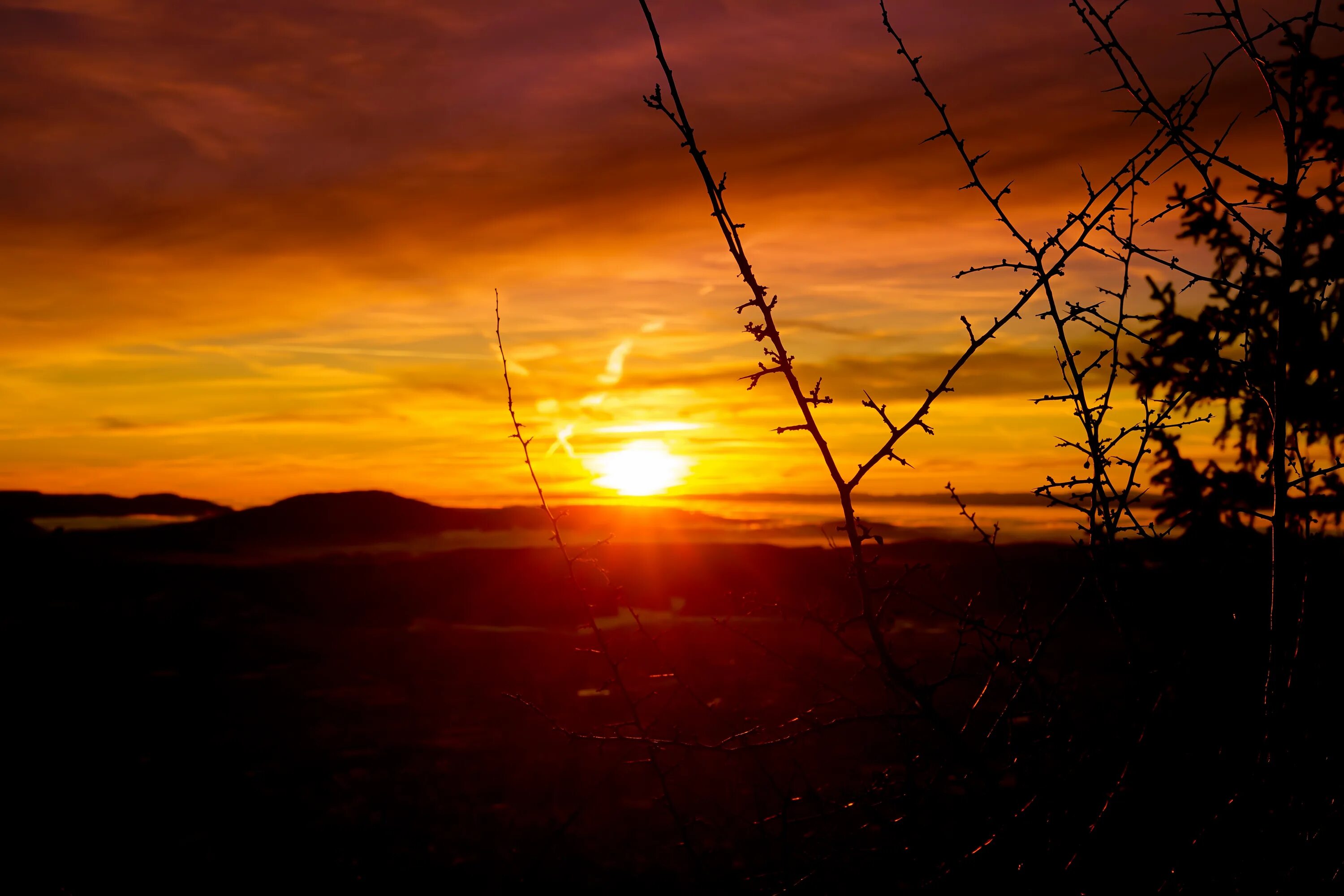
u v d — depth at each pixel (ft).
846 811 6.03
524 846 18.67
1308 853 5.04
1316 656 5.63
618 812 20.25
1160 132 5.68
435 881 17.34
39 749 26.55
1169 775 5.57
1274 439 5.24
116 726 29.12
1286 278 5.22
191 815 21.18
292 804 21.83
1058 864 5.55
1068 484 6.05
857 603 5.90
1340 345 5.68
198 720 29.89
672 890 15.80
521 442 6.82
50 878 17.87
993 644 5.77
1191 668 5.66
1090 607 5.99
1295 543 6.18
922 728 6.16
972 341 5.58
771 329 5.37
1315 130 6.13
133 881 17.65
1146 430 6.14
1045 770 5.80
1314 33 5.26
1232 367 6.21
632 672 27.48
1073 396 5.90
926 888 5.63
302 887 17.30
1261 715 5.28
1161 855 5.56
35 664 35.83
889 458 5.44
